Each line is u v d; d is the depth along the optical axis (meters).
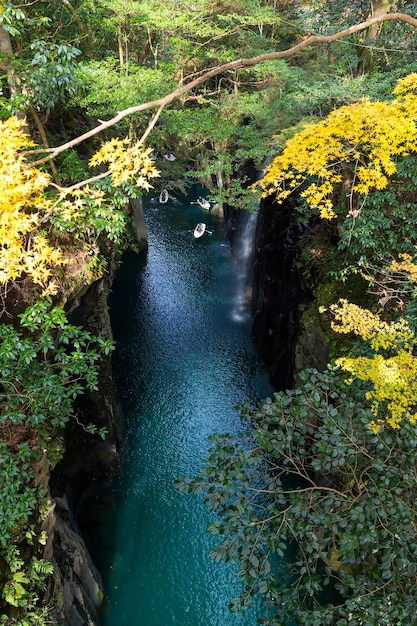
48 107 6.55
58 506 9.00
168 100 3.23
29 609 5.84
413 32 10.89
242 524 4.63
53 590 6.72
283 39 19.55
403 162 7.72
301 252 12.17
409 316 7.07
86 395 10.93
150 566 9.74
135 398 14.09
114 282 19.72
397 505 4.33
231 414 13.57
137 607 9.02
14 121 4.52
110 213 6.65
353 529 4.54
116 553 9.95
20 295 7.48
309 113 12.16
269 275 14.52
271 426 12.77
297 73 12.77
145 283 19.86
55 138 11.29
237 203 14.63
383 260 8.62
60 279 7.84
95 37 14.59
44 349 6.24
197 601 9.15
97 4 12.22
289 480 10.93
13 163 4.29
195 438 12.78
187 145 17.03
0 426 6.67
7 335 6.11
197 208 26.61
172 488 11.39
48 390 6.40
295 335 12.30
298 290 12.15
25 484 6.21
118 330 17.00
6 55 6.71
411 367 5.08
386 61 12.33
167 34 13.95
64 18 12.26
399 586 4.25
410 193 8.51
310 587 4.56
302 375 5.54
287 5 19.67
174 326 17.34
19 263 5.96
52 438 7.18
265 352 15.42
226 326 17.42
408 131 5.02
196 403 13.94
